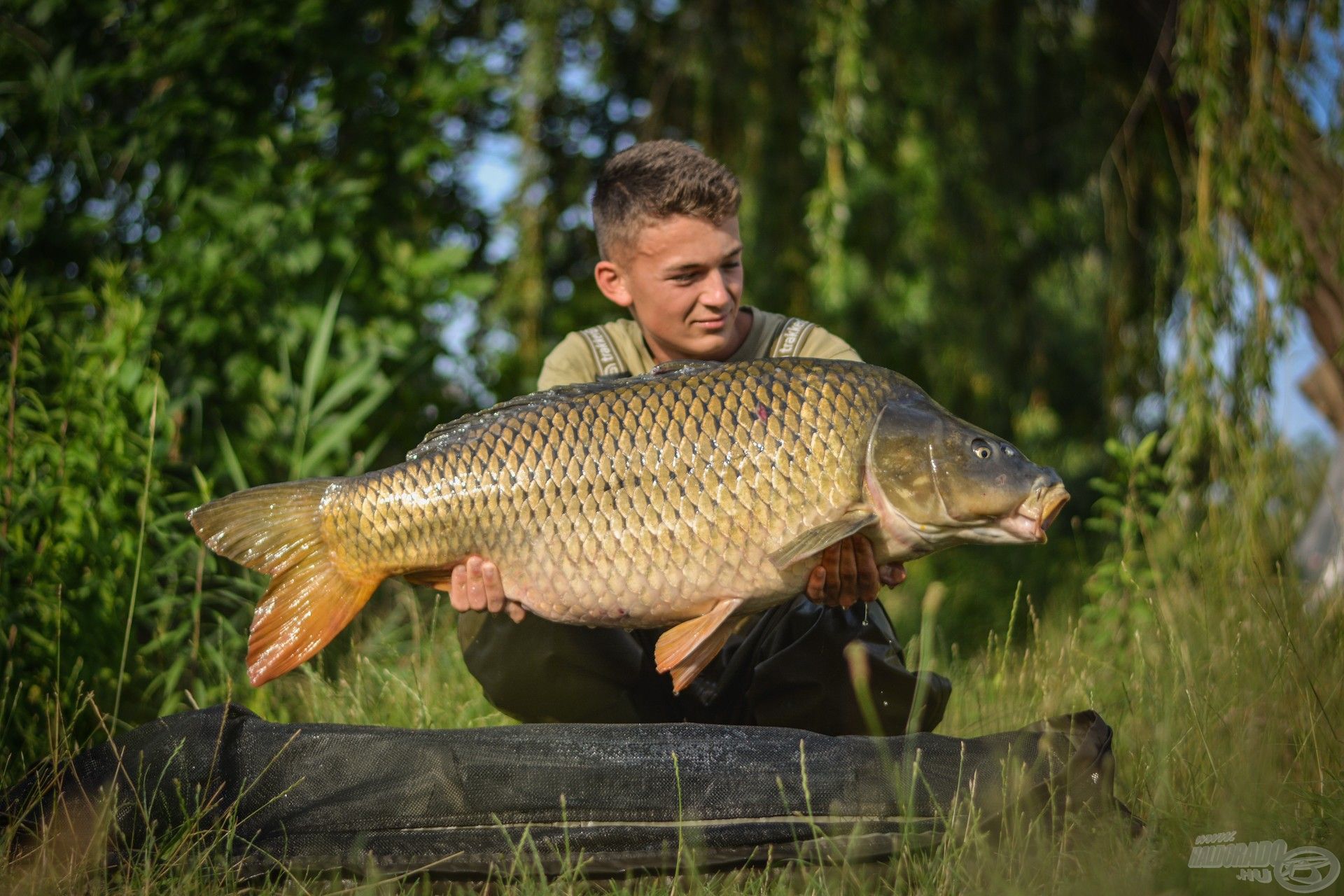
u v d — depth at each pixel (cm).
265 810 189
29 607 259
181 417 346
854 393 193
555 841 182
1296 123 375
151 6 410
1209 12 384
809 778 187
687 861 173
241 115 402
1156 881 160
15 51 399
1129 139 521
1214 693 226
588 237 633
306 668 279
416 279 405
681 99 630
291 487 202
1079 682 256
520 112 565
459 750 191
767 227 598
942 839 175
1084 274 661
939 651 314
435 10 560
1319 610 271
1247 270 371
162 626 283
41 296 366
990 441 193
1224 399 365
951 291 641
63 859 177
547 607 197
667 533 191
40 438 278
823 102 518
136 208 402
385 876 173
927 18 565
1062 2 562
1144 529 342
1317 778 201
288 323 380
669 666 191
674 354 249
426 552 198
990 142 589
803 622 226
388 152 424
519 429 196
